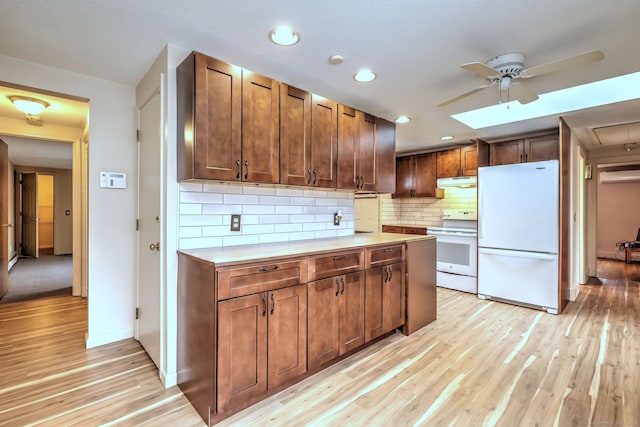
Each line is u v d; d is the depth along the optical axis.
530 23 1.69
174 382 1.97
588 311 3.45
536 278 3.46
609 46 1.92
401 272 2.72
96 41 1.89
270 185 2.32
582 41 1.87
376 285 2.48
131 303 2.65
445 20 1.66
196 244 2.09
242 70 1.95
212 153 1.82
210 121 1.81
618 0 1.49
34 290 4.18
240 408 1.69
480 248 3.91
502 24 1.70
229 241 2.26
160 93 1.99
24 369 2.14
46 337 2.66
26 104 2.84
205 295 1.65
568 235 3.76
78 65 2.22
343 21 1.68
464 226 4.80
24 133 3.49
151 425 1.62
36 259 6.79
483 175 3.87
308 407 1.77
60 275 5.12
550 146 3.79
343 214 3.18
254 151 2.00
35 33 1.80
